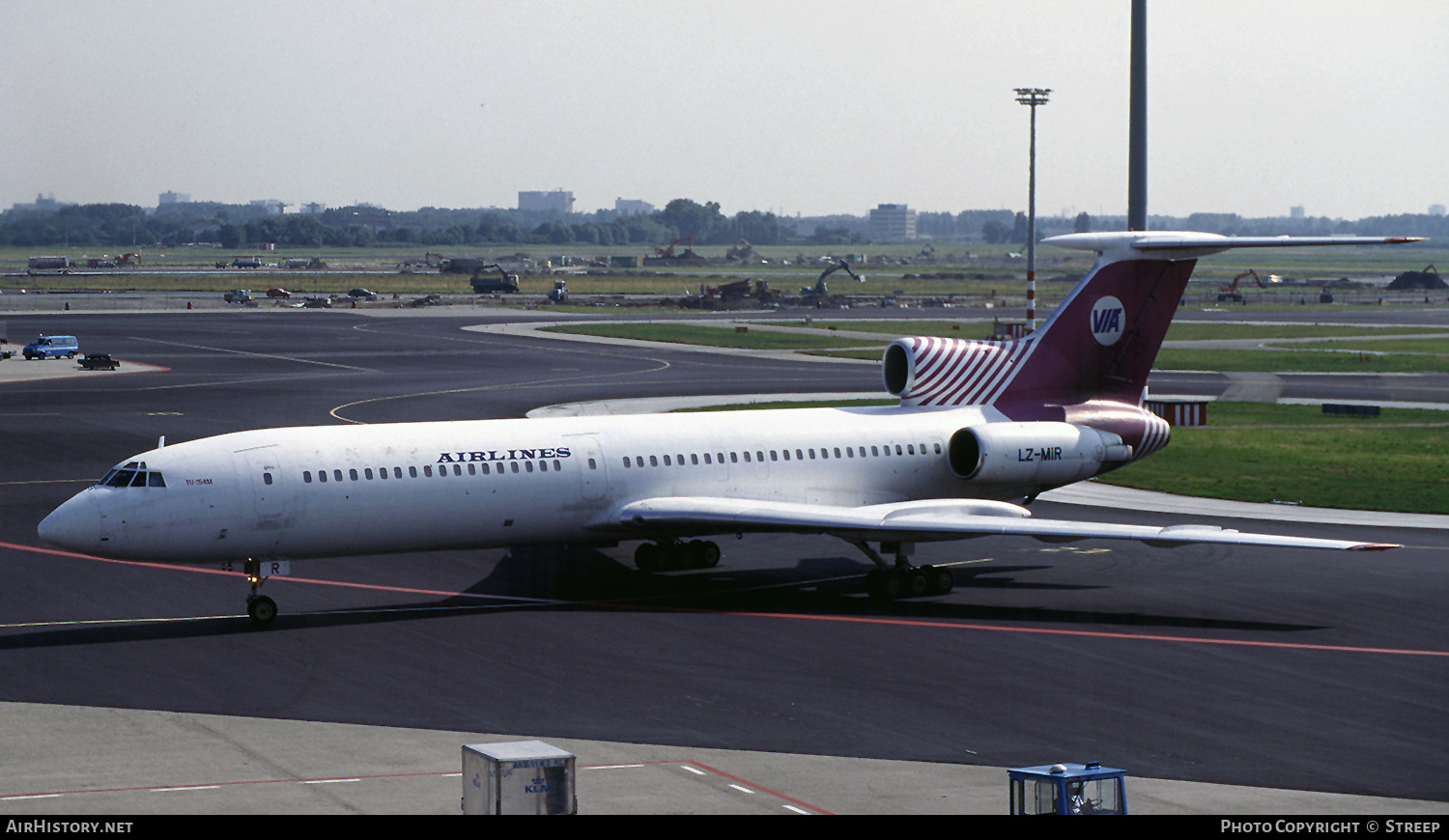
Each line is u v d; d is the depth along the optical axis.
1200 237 156.00
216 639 119.00
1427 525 176.00
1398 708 100.19
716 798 79.88
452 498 129.25
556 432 137.62
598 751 88.94
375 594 137.38
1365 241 139.62
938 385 156.75
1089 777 68.81
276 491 121.75
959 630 124.06
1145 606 134.00
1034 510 186.12
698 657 113.94
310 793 80.06
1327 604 134.75
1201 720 96.69
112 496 118.06
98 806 77.56
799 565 154.50
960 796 80.38
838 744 90.62
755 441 145.25
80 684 104.56
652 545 150.12
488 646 116.88
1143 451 161.00
